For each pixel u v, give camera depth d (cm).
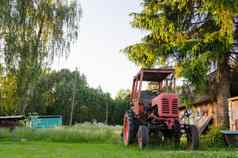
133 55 1997
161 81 1650
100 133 2022
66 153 1197
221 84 2005
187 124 1524
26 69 3189
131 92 1705
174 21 2000
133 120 1578
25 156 1078
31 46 3192
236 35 1975
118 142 1867
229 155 1068
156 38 2044
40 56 3269
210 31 1991
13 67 3152
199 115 2705
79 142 1955
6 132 2088
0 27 3105
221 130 1864
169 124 1473
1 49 3144
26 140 1983
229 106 2086
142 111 1566
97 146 1603
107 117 8088
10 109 3347
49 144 1706
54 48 3391
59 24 3422
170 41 1986
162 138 1571
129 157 1050
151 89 1648
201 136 1884
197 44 1856
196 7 1972
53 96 7581
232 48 1986
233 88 2400
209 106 2538
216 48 1836
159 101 1489
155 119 1495
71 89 7938
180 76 1828
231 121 2181
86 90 8206
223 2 1775
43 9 3353
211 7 1802
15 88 3250
